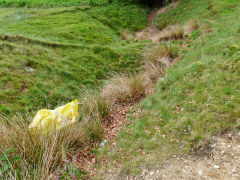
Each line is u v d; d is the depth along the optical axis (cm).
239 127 302
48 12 1739
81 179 305
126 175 300
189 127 343
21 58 727
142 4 2383
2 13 1762
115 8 2114
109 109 502
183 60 686
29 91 598
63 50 923
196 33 936
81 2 2184
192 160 289
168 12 1798
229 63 452
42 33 1212
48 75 700
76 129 385
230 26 787
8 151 283
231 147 283
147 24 1877
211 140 304
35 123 348
